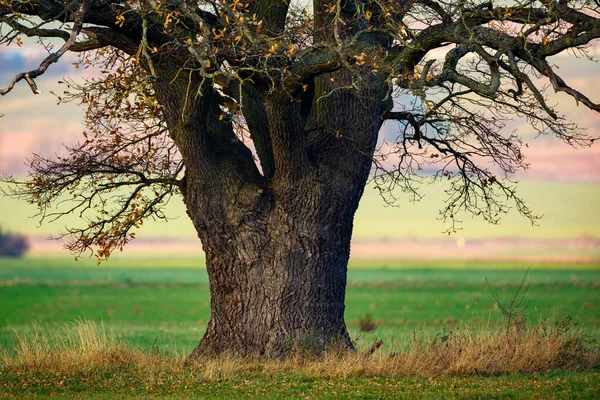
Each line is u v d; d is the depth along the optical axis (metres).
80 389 42.94
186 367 50.22
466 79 42.19
